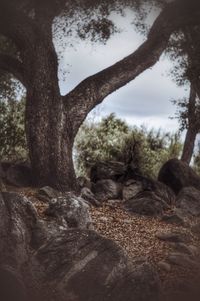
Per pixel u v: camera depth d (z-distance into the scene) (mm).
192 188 14219
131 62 15219
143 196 13078
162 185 14523
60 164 13727
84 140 22703
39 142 13742
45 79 14055
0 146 20344
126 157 21156
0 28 13742
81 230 6559
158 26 15953
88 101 14430
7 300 5340
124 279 5859
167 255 8172
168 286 6434
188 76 18781
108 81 14789
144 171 21250
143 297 5711
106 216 11070
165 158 22703
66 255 6152
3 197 6793
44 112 13891
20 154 20531
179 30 18203
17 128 20641
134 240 9133
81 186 14203
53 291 5793
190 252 8555
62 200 9188
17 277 5590
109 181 14023
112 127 22844
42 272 6020
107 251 6152
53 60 14320
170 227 10695
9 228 6398
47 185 13531
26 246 6402
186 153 21734
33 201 11312
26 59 14164
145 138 22750
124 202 12734
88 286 5809
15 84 20125
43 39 14148
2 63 14680
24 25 13812
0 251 6086
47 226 6949
